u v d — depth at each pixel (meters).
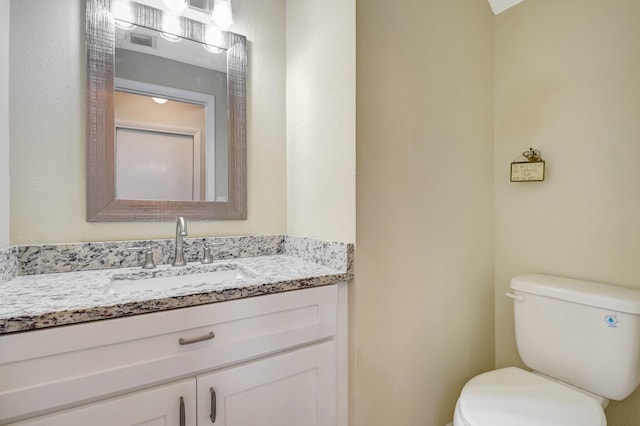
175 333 0.78
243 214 1.42
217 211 1.36
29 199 1.04
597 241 1.21
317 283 1.01
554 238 1.33
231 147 1.39
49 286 0.89
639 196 1.10
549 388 1.04
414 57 1.24
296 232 1.45
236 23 1.41
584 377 1.08
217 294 0.83
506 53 1.50
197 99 1.32
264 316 0.91
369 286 1.12
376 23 1.13
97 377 0.69
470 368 1.44
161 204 1.25
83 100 1.12
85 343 0.68
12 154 1.02
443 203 1.34
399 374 1.20
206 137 1.34
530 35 1.41
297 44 1.44
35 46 1.05
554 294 1.16
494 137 1.55
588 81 1.23
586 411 0.91
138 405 0.73
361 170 1.09
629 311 0.99
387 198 1.16
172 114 1.27
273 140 1.50
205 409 0.82
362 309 1.10
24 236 1.03
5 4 0.99
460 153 1.40
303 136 1.40
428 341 1.29
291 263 1.26
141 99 1.21
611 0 1.17
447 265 1.35
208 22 1.35
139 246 1.18
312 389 1.01
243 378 0.87
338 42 1.16
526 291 1.24
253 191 1.45
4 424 0.62
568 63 1.28
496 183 1.54
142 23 1.22
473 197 1.46
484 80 1.50
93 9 1.13
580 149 1.25
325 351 1.04
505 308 1.51
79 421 0.67
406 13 1.22
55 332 0.65
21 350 0.63
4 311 0.66
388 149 1.17
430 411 1.30
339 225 1.16
